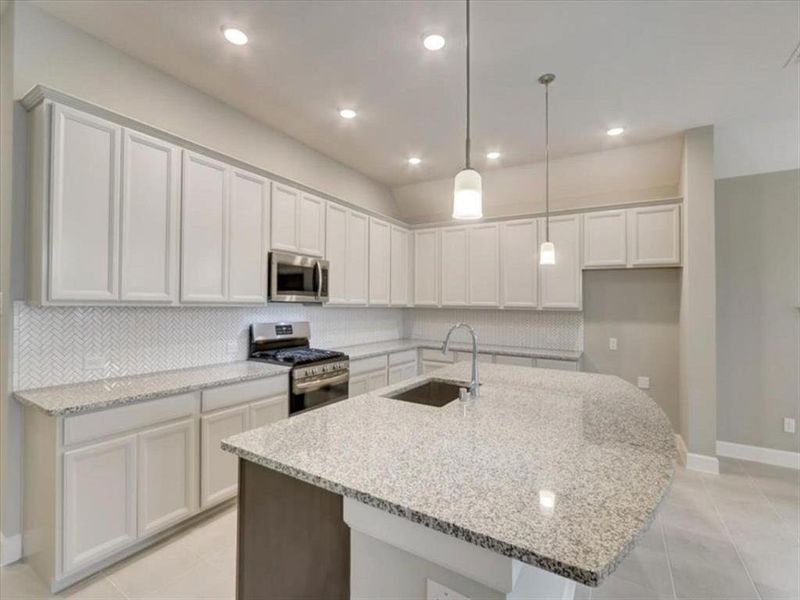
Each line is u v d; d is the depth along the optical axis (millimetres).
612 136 3621
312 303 3885
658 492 1102
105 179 2232
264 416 2902
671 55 2461
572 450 1404
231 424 2658
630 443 1475
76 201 2117
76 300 2123
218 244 2857
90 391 2207
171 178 2559
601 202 4438
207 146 2973
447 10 2111
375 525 1173
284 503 1451
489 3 2051
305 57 2551
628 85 2803
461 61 2561
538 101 3037
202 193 2752
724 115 3207
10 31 2121
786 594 2000
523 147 3900
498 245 4660
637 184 4215
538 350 4539
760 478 3289
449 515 978
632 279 4211
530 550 842
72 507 1921
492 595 1000
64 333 2332
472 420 1747
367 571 1245
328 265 3875
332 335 4461
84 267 2152
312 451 1395
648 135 3582
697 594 1995
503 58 2520
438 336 5391
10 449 2107
